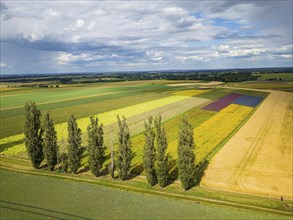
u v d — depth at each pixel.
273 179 43.19
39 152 46.34
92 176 44.09
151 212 33.91
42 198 36.72
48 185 40.72
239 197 37.62
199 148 56.69
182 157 38.84
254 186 40.88
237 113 91.44
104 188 40.03
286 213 34.22
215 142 60.56
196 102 111.56
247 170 46.31
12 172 45.09
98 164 43.50
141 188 40.31
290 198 37.69
